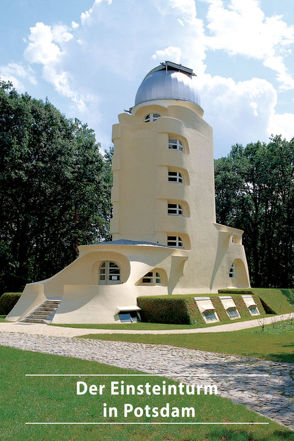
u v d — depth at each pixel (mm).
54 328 20500
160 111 35500
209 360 12875
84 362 12023
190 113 35344
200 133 36031
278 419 7625
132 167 34000
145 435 6711
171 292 28969
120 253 27531
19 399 8391
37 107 41219
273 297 34094
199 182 34938
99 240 52625
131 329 20562
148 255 28031
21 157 39094
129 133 34812
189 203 33469
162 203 32375
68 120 45250
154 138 33656
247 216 54875
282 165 49688
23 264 44062
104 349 14602
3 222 42375
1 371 10766
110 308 23781
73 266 28703
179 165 33188
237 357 13406
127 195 33750
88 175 43469
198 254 33281
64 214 48250
